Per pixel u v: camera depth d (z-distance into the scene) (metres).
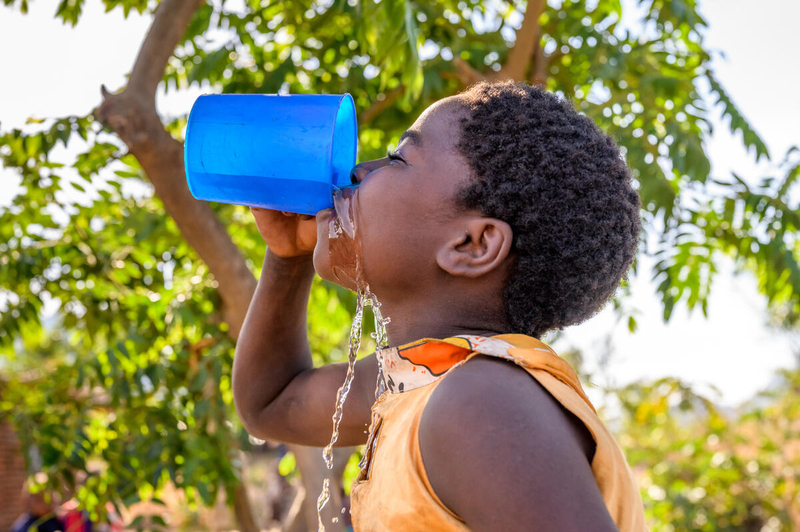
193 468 2.60
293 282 1.15
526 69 3.10
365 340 3.68
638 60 3.04
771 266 3.04
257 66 3.18
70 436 2.85
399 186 0.83
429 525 0.68
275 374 1.19
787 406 6.88
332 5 2.99
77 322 3.12
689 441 6.08
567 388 0.71
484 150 0.81
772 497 5.79
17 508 5.47
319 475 2.49
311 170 0.93
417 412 0.74
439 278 0.83
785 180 2.98
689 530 5.61
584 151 0.82
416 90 2.15
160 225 2.99
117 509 2.78
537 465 0.62
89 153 2.67
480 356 0.74
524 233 0.80
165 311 3.00
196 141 0.97
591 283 0.82
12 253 2.99
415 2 2.95
